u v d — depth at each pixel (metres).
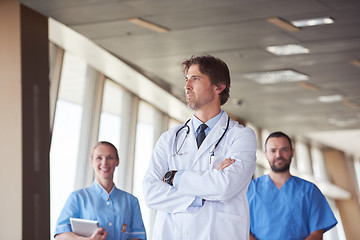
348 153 17.95
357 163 19.14
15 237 5.05
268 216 3.24
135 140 9.03
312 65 7.78
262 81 8.73
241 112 11.23
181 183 1.86
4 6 5.57
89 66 7.77
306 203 3.21
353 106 10.61
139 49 7.05
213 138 2.01
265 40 6.64
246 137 1.98
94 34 6.46
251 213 3.32
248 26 6.12
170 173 1.91
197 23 6.02
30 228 5.16
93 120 7.75
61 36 6.64
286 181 3.29
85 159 7.42
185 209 1.86
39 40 5.76
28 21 5.62
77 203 3.43
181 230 1.87
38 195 5.37
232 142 2.00
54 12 5.73
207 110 2.06
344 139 15.20
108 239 3.38
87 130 7.60
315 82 8.74
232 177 1.83
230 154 1.95
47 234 5.42
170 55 7.30
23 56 5.46
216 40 6.65
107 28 6.23
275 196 3.27
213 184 1.82
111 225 3.42
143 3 5.39
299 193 3.23
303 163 15.93
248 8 5.53
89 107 7.73
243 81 8.75
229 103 10.41
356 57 7.36
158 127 10.12
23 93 5.37
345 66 7.82
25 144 5.28
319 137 14.87
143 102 9.66
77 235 3.15
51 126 6.72
